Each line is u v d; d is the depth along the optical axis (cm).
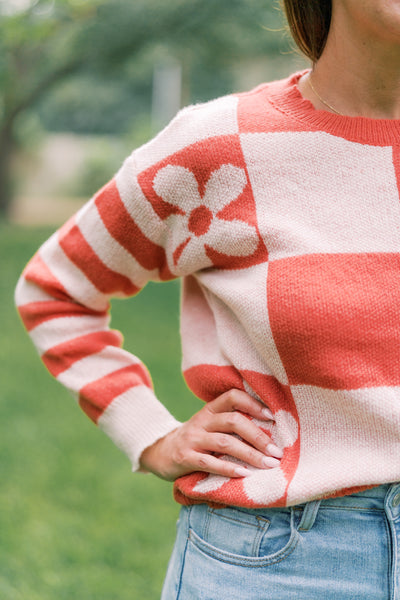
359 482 112
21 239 1273
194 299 140
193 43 1112
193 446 128
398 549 115
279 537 117
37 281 147
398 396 112
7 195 1675
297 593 116
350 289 113
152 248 134
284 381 118
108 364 145
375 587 115
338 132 119
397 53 115
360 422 114
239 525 120
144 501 342
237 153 120
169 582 133
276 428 122
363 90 121
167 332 675
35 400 475
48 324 146
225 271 127
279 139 120
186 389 494
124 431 140
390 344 112
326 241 116
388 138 118
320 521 116
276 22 1000
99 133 2650
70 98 2508
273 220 118
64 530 311
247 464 123
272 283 116
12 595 266
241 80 1659
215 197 122
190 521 128
